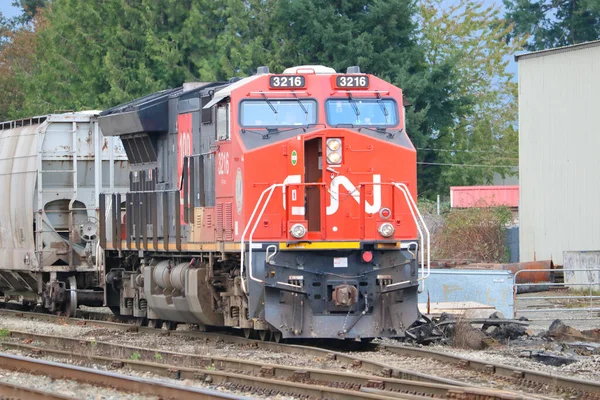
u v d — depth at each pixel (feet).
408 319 188.44
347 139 188.85
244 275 187.11
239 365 159.53
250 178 185.88
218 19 641.81
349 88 194.29
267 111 191.62
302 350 178.81
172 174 231.71
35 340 216.74
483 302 253.65
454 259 411.54
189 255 220.02
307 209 190.90
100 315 298.35
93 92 638.12
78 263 288.71
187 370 153.28
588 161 400.88
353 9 589.73
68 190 289.53
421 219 189.47
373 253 188.96
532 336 208.85
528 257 428.97
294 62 591.37
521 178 433.07
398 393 124.98
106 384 144.56
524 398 115.03
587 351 183.42
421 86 570.05
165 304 227.61
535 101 426.10
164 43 609.83
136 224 249.14
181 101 226.58
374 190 188.75
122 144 276.41
